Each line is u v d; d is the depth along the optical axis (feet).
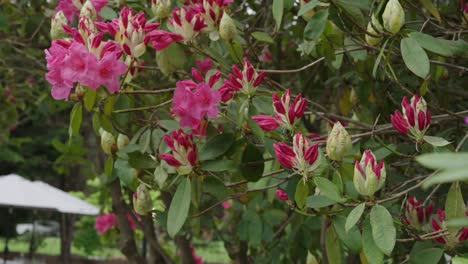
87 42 6.56
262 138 6.55
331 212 6.13
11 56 14.20
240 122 6.63
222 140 6.88
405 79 8.76
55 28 7.97
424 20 7.70
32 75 16.03
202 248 40.29
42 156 59.62
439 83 9.25
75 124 7.13
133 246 11.93
